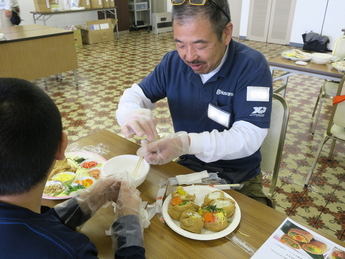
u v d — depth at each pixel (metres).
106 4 6.25
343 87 1.71
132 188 0.81
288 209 1.81
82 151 1.15
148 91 1.31
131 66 4.70
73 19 6.60
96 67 4.67
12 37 3.18
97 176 1.00
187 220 0.78
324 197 1.91
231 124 1.17
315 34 5.44
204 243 0.75
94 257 0.51
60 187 0.93
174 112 1.29
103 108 3.20
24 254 0.46
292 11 5.73
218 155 1.00
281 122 1.26
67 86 3.86
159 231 0.79
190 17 0.88
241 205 0.88
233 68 1.10
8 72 3.14
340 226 1.69
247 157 1.20
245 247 0.74
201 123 1.23
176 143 0.95
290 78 4.27
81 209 0.78
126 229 0.69
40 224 0.50
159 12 7.96
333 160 2.30
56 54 3.53
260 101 1.06
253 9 6.23
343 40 2.76
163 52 5.58
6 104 0.45
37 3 5.20
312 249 0.73
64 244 0.49
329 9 5.30
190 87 1.20
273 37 6.18
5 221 0.47
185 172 1.05
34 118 0.47
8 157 0.45
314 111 3.03
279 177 2.11
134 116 1.05
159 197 0.90
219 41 0.95
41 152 0.49
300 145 2.52
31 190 0.52
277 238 0.76
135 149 1.18
